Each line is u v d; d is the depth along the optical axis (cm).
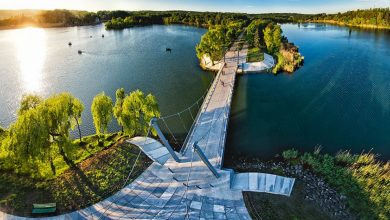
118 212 3634
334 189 4047
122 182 4150
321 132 5781
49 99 4547
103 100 5116
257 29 14662
